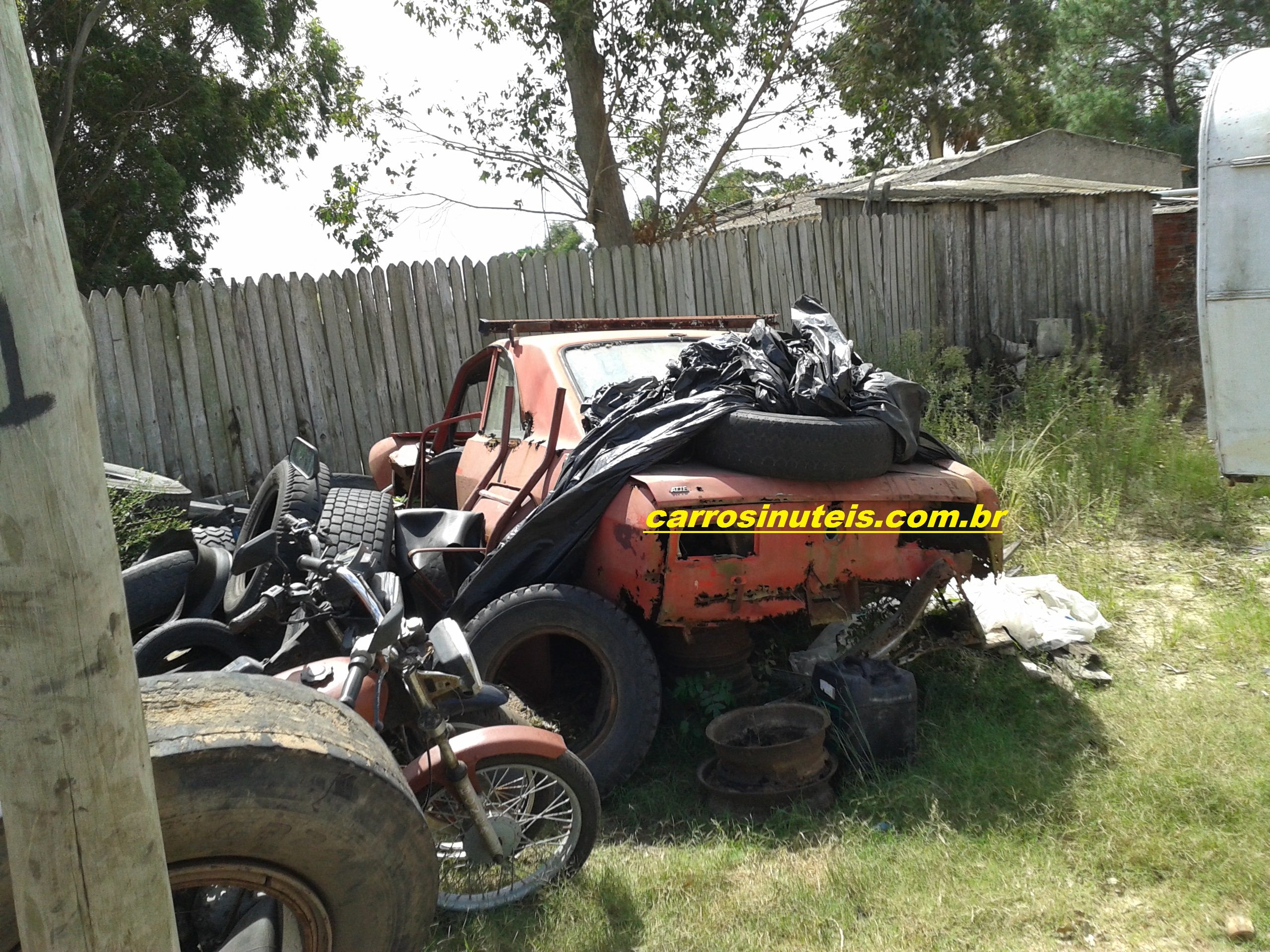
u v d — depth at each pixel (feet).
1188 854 10.46
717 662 14.25
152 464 23.27
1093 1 105.81
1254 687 14.76
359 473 25.64
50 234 4.33
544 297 27.84
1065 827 11.23
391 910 7.63
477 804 10.11
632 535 12.61
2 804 4.52
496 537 14.37
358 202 42.98
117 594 4.66
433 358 26.45
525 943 9.90
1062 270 38.73
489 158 44.73
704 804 12.77
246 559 13.57
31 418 4.25
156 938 4.92
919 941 9.52
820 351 13.85
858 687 12.96
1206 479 24.11
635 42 39.99
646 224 46.26
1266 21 99.86
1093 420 26.45
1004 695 14.62
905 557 13.57
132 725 4.74
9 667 4.36
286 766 6.95
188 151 52.54
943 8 41.81
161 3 48.34
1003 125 85.25
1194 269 39.93
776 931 9.89
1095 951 9.27
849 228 33.45
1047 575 19.75
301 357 24.88
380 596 10.60
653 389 14.21
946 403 29.14
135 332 22.99
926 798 12.03
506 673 14.16
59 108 47.03
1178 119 111.24
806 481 12.80
